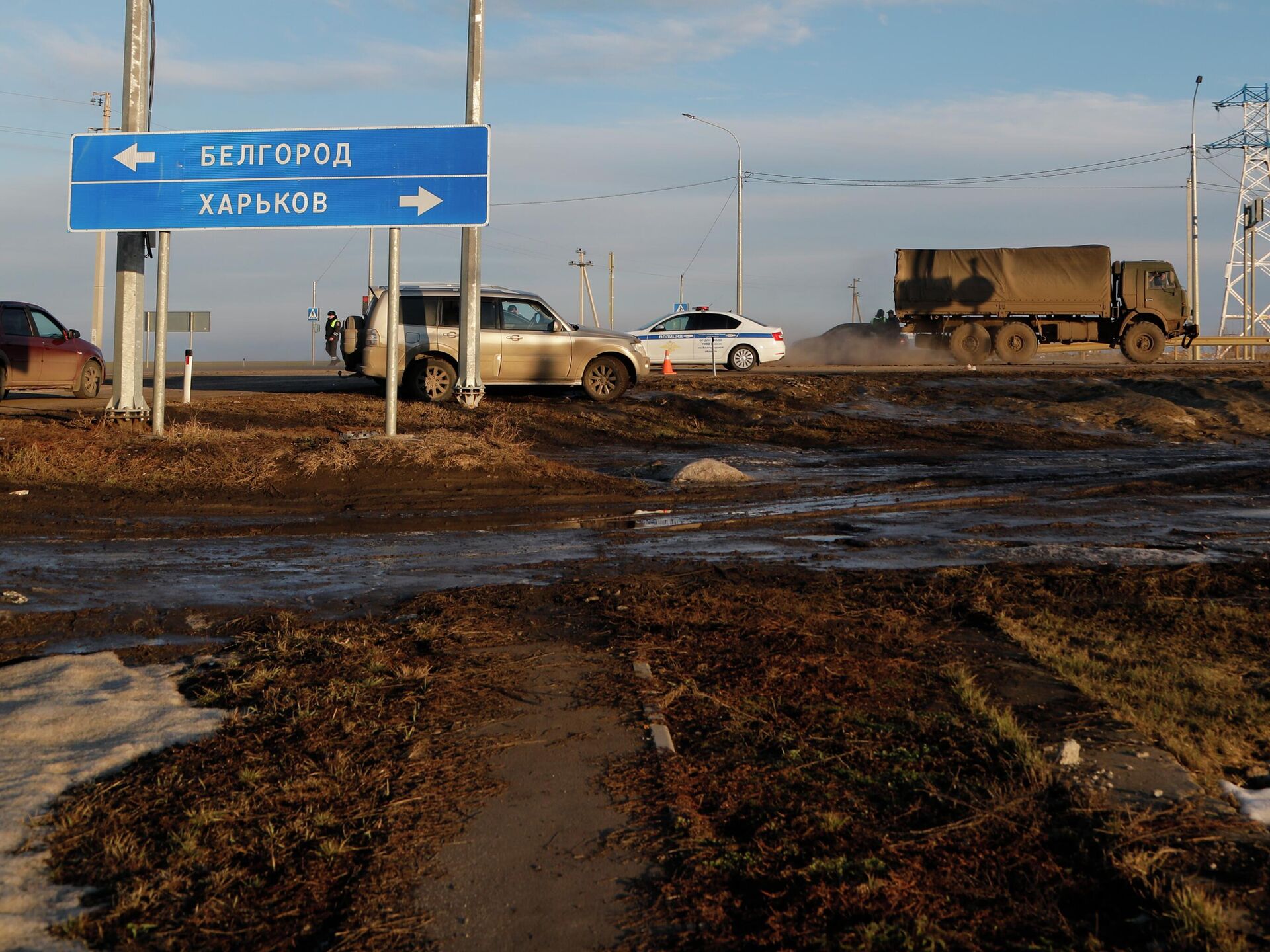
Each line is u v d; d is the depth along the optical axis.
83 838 3.97
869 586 8.32
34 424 14.47
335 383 24.27
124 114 14.58
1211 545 10.41
